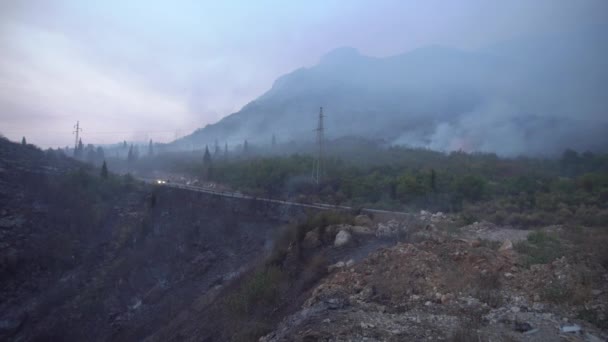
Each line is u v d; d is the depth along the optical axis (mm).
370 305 7648
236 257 24922
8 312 22438
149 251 27609
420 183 29391
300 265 12953
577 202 20859
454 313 6945
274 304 10844
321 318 7188
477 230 15273
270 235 25594
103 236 30969
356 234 13758
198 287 22172
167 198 35875
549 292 7242
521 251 9672
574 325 6223
